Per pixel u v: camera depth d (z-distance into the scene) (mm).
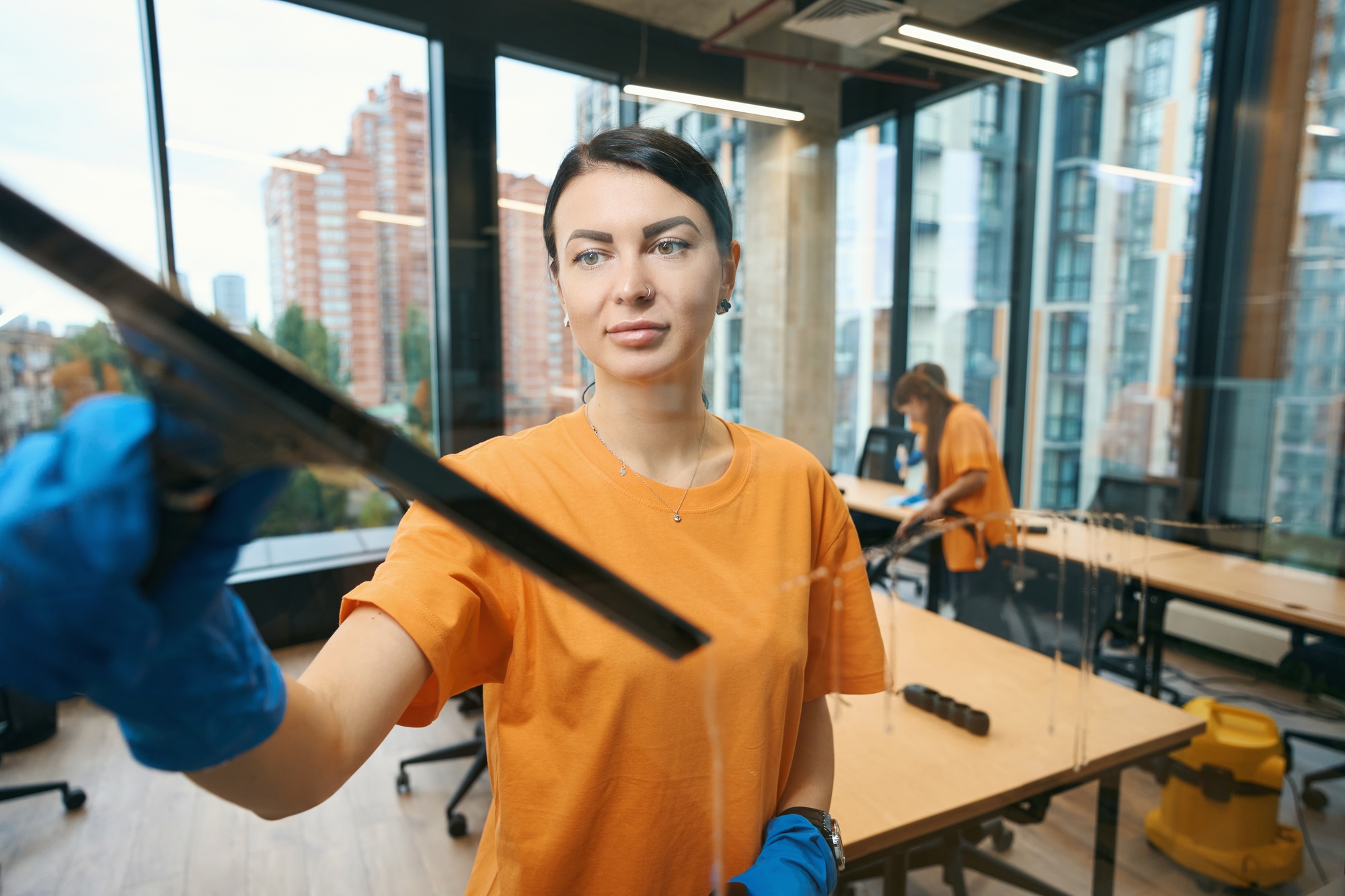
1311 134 2762
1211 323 3092
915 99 3537
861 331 3771
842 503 628
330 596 1650
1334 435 2742
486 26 2287
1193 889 1314
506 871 491
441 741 2086
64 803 1611
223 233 1705
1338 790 1786
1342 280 2705
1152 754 1179
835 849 539
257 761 274
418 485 192
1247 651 2418
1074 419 3598
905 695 1294
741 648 490
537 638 469
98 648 188
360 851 1619
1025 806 1130
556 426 536
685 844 489
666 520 499
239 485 183
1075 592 2164
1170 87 3123
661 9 2506
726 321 3127
